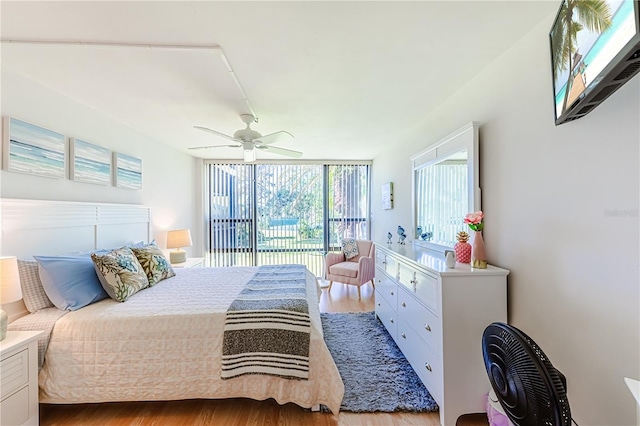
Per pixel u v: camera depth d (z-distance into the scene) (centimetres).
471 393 167
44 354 167
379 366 229
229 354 174
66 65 190
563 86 119
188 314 181
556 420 89
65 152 240
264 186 535
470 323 169
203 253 518
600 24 90
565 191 139
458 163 223
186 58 182
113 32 156
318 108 271
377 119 304
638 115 108
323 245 544
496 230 188
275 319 180
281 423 171
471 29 155
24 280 184
